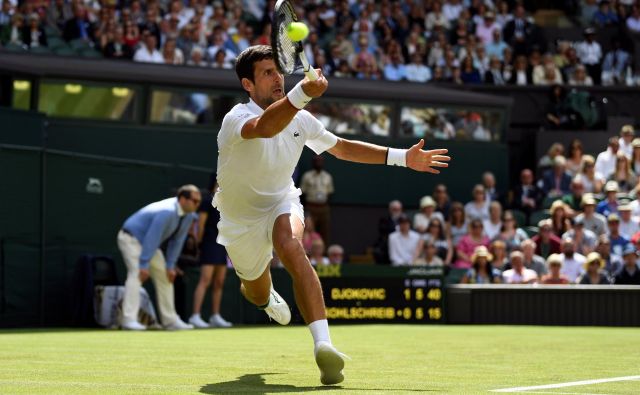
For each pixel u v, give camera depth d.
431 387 5.34
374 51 24.64
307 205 20.14
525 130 24.23
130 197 15.77
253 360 7.57
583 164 20.48
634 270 16.53
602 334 12.77
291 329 13.99
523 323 16.34
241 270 6.42
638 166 20.80
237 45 22.98
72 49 21.33
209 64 22.34
